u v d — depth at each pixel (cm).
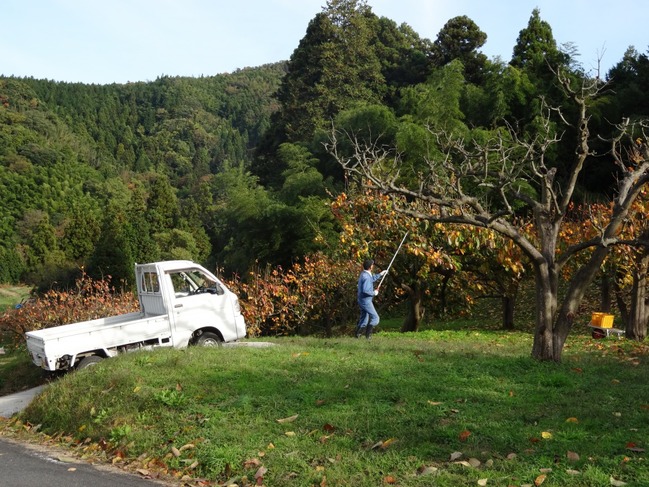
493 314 2433
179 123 16988
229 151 15675
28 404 1048
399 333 1809
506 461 598
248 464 652
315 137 4181
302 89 5553
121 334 1261
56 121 13188
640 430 662
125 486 648
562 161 3216
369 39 5822
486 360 1039
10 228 8312
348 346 1212
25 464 745
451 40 5162
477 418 718
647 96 3253
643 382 904
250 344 1290
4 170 9688
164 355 1092
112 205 6594
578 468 573
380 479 590
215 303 1366
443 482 566
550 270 1048
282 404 807
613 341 1559
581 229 1758
